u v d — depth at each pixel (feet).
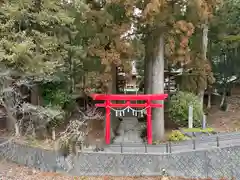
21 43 34.55
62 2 42.27
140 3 42.45
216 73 67.92
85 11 42.14
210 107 69.51
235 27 59.67
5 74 36.81
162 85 50.14
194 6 43.96
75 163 40.19
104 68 46.09
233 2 53.78
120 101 54.49
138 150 41.98
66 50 44.83
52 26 41.68
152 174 38.68
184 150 40.06
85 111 57.00
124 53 43.75
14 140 45.68
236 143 41.27
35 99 49.83
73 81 53.06
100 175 39.40
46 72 40.04
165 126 56.65
